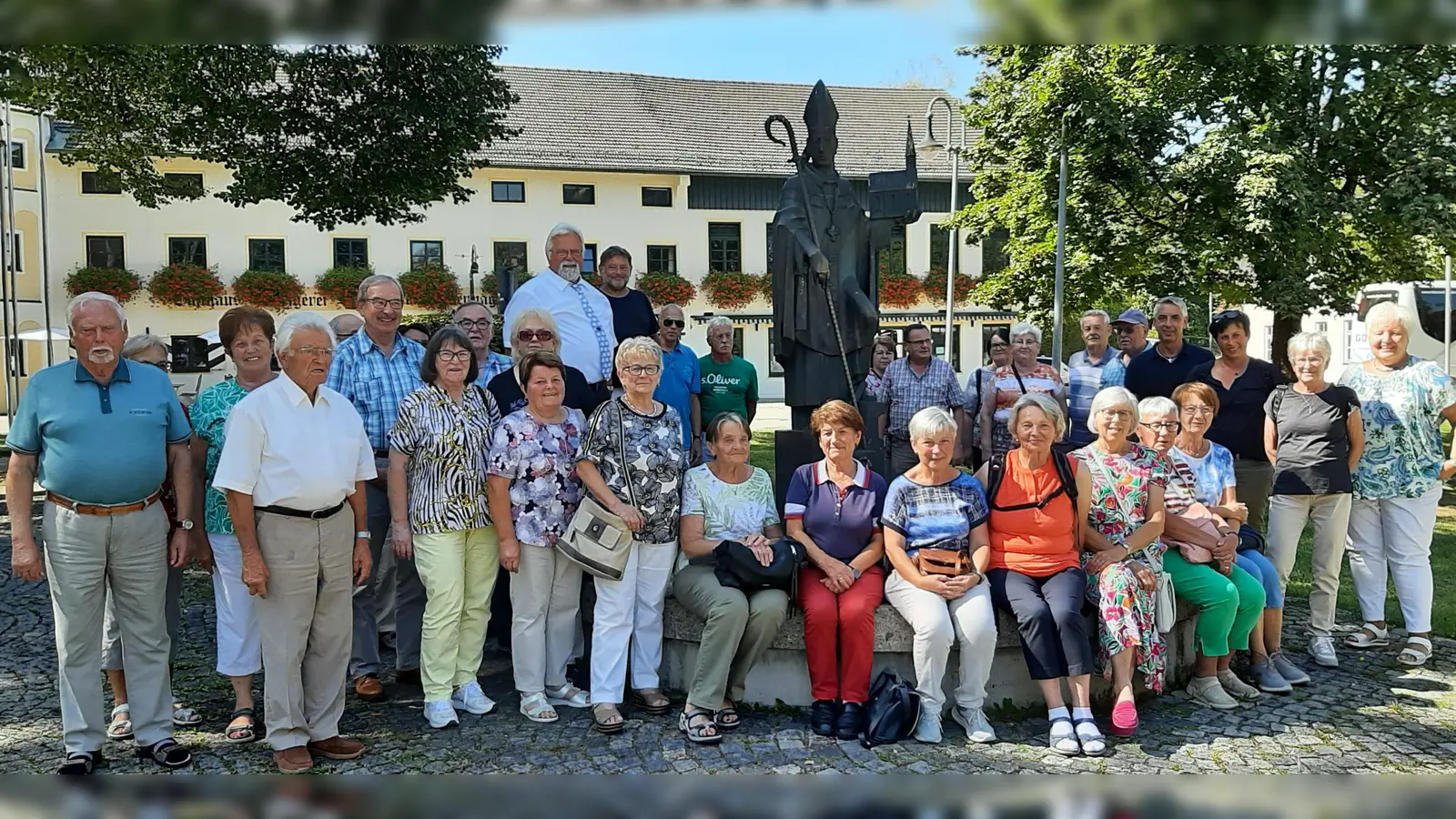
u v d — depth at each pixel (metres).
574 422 4.74
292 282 31.06
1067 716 4.29
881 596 4.48
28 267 30.08
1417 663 5.32
